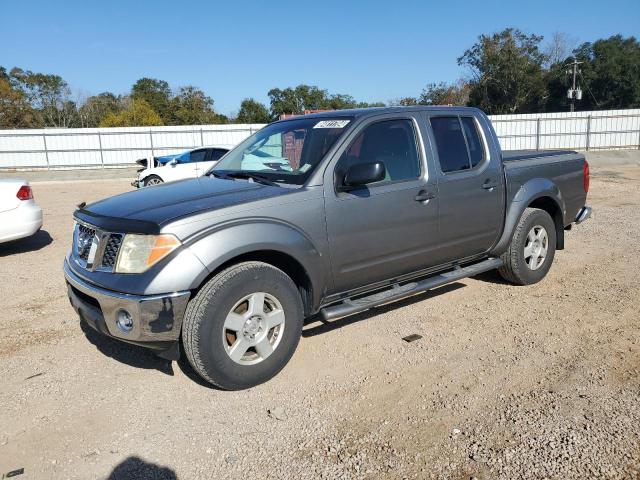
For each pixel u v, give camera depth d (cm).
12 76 6375
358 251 411
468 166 492
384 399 351
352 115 436
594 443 296
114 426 327
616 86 5588
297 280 398
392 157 439
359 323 479
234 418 333
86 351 434
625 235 806
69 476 283
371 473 279
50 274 669
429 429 316
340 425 323
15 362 416
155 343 334
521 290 560
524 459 286
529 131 3241
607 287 562
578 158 625
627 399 341
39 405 352
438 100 6359
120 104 6606
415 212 443
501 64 5641
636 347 417
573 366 388
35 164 3011
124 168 3031
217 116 6506
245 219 354
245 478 278
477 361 402
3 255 777
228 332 354
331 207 392
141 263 332
